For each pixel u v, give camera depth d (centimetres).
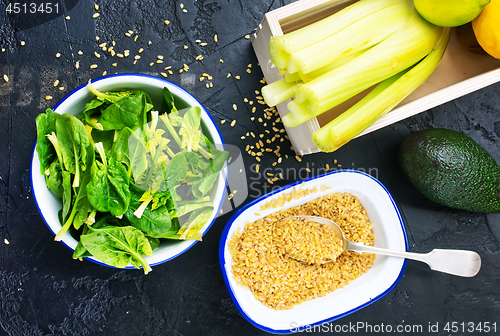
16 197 54
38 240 54
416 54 46
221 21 56
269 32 49
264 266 53
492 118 58
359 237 54
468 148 54
